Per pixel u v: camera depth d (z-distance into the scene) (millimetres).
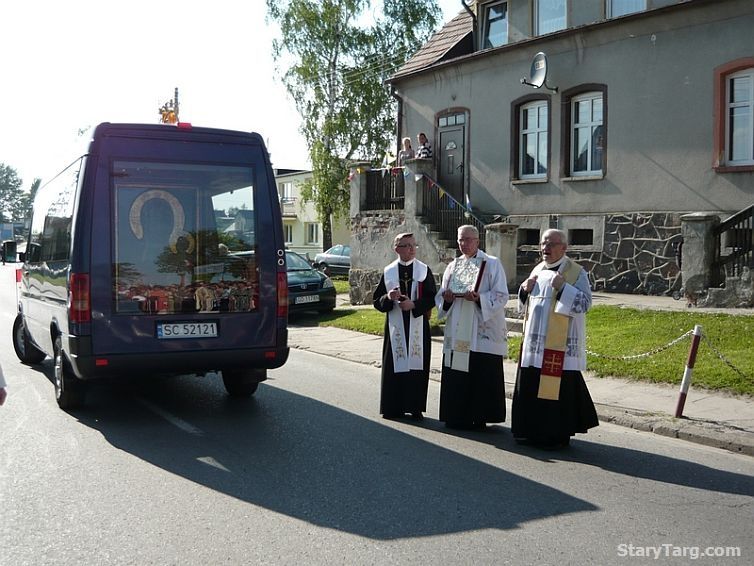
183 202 7453
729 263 12516
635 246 15945
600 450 6793
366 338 14219
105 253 7145
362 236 19859
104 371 7125
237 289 7617
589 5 17109
